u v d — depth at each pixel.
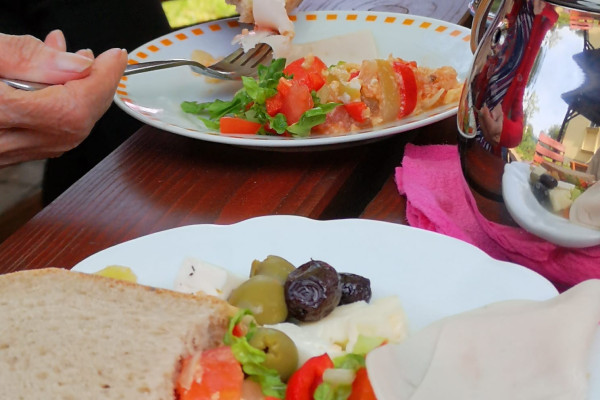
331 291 0.87
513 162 0.87
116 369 0.80
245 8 1.67
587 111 0.80
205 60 1.68
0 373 0.82
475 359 0.75
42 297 0.93
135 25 2.23
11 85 1.27
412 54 1.63
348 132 1.30
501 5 0.93
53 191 2.08
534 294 0.88
